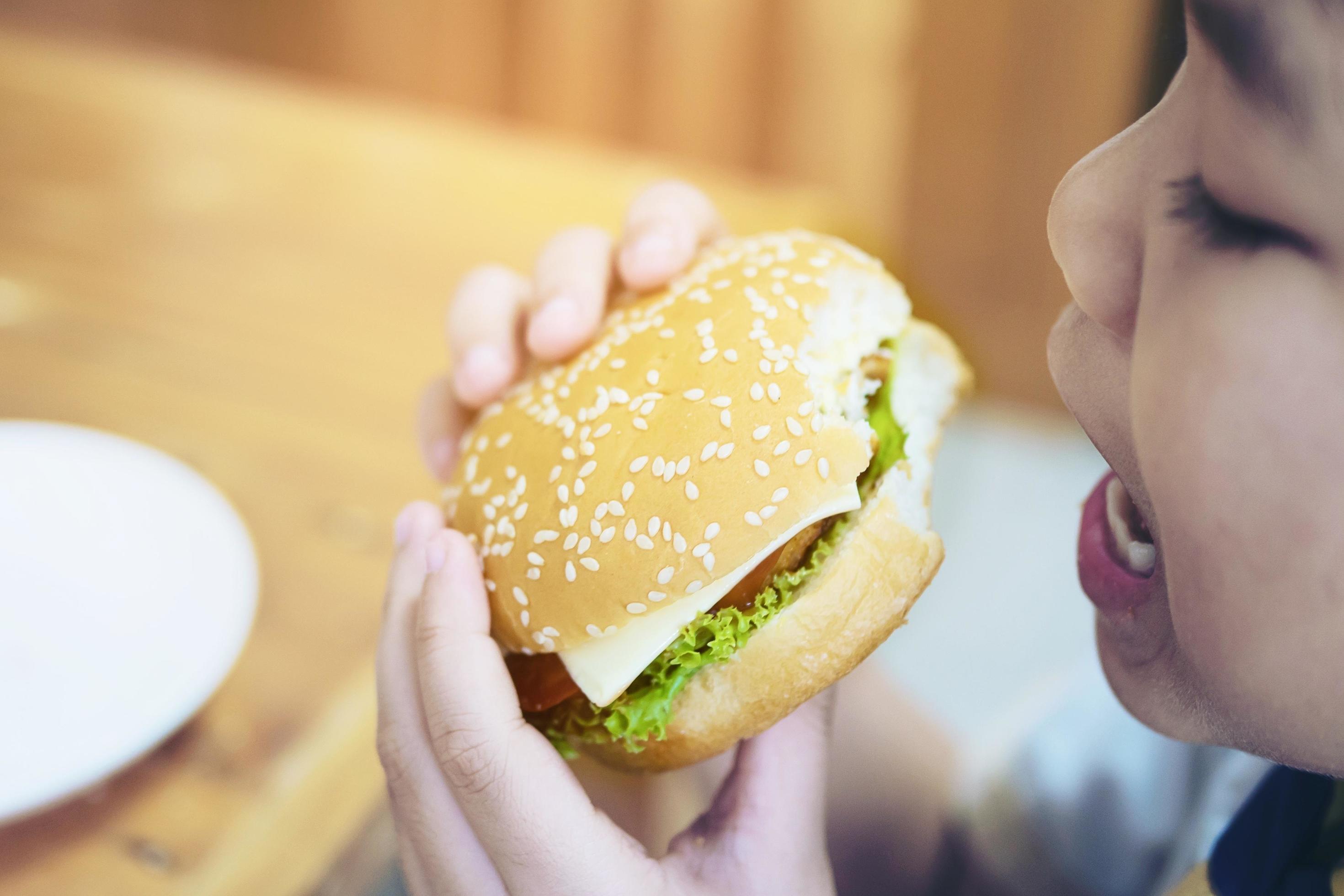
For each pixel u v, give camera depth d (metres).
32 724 0.29
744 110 0.85
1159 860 0.31
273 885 0.28
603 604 0.25
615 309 0.30
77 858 0.28
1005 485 0.55
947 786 0.37
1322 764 0.20
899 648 0.48
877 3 0.75
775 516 0.25
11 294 0.43
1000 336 0.65
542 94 0.92
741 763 0.27
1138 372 0.20
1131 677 0.23
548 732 0.27
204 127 0.53
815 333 0.27
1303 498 0.19
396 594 0.27
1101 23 0.60
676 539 0.25
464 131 0.52
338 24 0.94
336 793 0.30
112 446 0.35
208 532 0.33
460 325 0.32
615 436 0.26
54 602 0.31
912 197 0.73
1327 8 0.18
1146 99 0.23
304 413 0.39
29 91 0.55
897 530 0.26
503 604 0.26
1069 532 0.51
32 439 0.34
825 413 0.26
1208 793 0.30
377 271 0.45
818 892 0.27
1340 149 0.18
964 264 0.69
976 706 0.45
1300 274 0.18
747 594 0.26
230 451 0.37
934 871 0.36
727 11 0.83
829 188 0.82
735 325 0.26
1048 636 0.47
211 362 0.40
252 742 0.30
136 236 0.46
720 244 0.31
